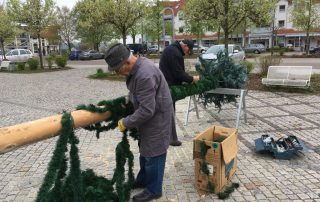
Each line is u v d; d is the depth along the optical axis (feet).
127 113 10.00
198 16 45.19
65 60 77.05
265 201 11.72
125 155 9.91
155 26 111.24
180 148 17.10
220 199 11.91
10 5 69.05
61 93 37.47
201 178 12.38
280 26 174.29
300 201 11.69
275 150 15.44
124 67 9.47
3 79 56.08
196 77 16.17
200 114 24.36
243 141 18.07
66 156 8.82
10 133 6.87
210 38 167.43
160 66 15.70
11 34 90.74
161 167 11.00
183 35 153.79
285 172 14.02
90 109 8.82
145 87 9.44
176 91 14.10
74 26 158.10
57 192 8.79
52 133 7.72
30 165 15.43
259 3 42.75
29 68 73.26
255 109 25.94
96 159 15.96
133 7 53.93
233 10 43.57
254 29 173.68
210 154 11.88
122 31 56.95
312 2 100.48
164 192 12.46
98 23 58.85
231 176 13.37
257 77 42.16
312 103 27.71
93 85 44.09
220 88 19.49
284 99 29.84
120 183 9.82
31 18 69.46
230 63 19.65
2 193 12.76
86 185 10.25
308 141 17.87
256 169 14.37
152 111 9.53
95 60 128.88
